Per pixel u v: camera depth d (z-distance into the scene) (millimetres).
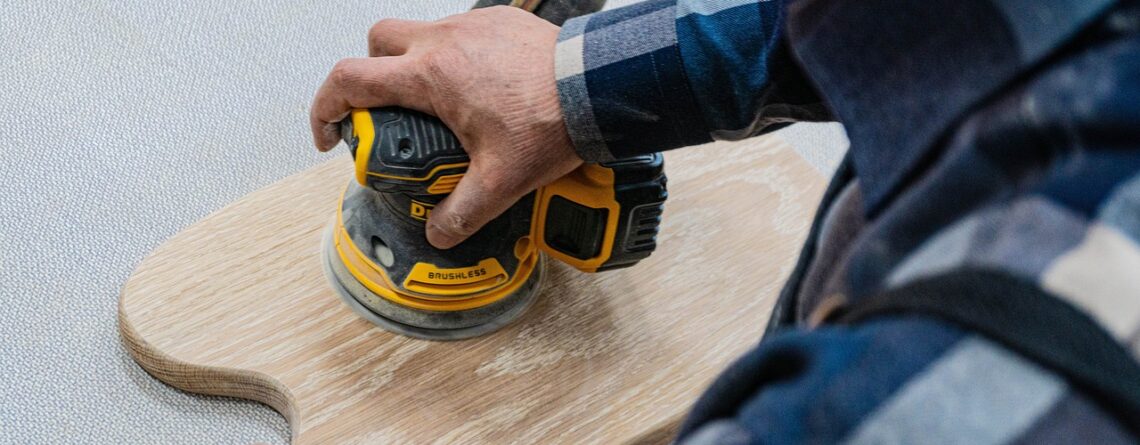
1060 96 308
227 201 1060
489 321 904
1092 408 280
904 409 292
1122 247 281
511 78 681
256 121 1132
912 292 308
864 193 377
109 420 893
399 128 713
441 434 836
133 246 1003
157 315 880
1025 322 282
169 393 919
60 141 1057
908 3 377
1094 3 320
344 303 906
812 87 628
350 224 886
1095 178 294
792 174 1088
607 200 787
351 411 839
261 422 917
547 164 711
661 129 683
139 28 1174
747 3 638
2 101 1071
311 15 1250
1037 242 291
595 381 890
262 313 892
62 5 1169
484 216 739
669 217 1023
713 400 356
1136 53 303
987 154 327
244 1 1235
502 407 860
